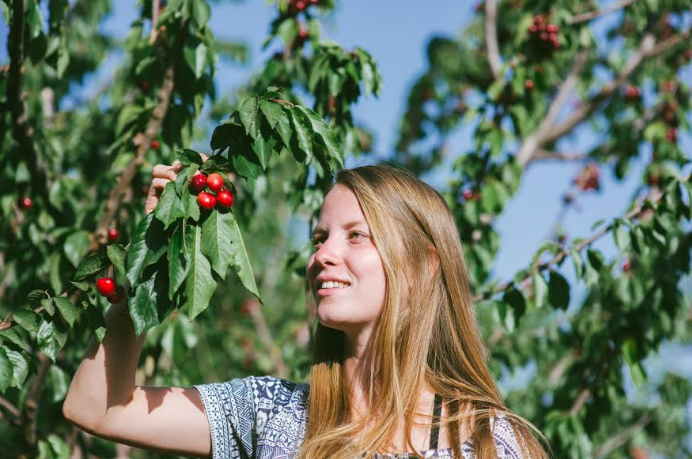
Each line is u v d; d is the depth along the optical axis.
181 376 3.97
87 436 3.97
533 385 5.62
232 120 1.96
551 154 6.56
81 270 1.99
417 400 1.93
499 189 4.21
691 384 6.08
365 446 1.84
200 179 1.85
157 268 1.84
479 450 1.85
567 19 4.62
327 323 1.99
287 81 3.85
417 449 1.87
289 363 5.94
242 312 6.59
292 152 2.00
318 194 3.54
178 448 1.98
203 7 3.14
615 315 4.28
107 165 4.94
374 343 1.99
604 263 3.56
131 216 3.60
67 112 5.38
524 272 3.60
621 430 6.00
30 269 3.76
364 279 1.98
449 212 2.15
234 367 6.38
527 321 5.62
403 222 2.03
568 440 4.02
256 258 7.19
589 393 4.23
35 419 3.34
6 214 3.71
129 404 1.94
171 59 3.26
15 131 3.46
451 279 2.08
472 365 2.07
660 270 4.19
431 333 2.02
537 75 4.45
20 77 3.27
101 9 5.33
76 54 5.36
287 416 2.02
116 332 1.94
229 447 1.98
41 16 3.21
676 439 6.83
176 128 3.50
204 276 1.79
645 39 6.37
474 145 4.26
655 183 5.05
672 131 5.66
